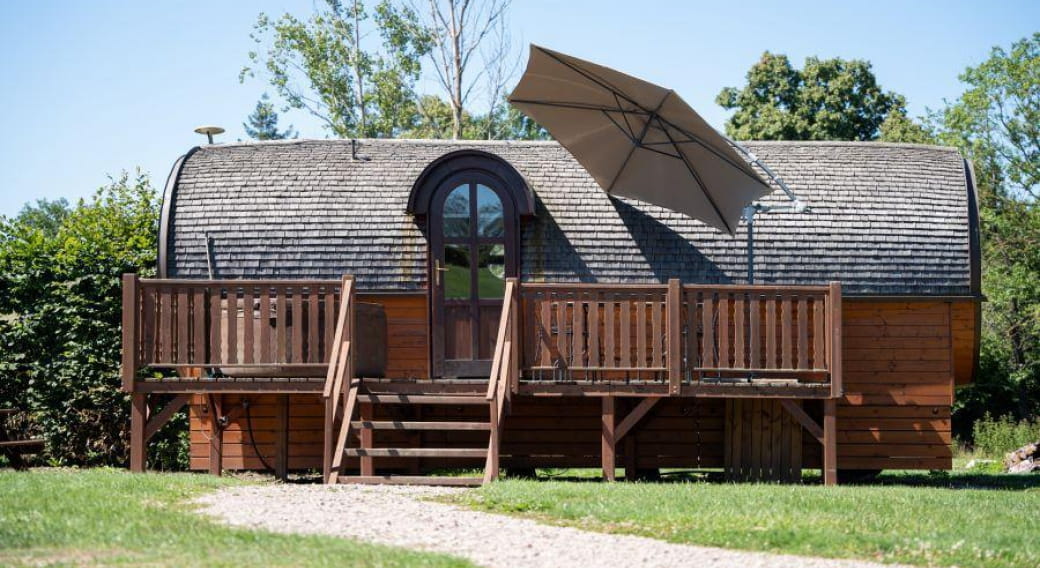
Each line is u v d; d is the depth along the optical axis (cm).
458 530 1005
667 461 1756
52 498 1095
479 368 1759
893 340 1784
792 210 1825
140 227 2161
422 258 1789
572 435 1770
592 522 1069
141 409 1492
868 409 1775
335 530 982
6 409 1920
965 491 1416
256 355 1547
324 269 1791
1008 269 3878
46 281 1980
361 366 1538
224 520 1014
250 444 1805
